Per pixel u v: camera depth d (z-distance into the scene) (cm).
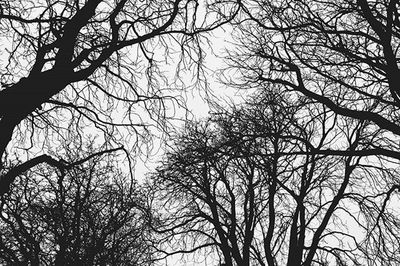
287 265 2036
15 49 902
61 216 1767
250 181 2061
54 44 810
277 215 2230
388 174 1493
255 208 2148
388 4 988
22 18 806
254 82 1230
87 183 1833
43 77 757
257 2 1099
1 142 738
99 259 1931
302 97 1291
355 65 1040
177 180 2192
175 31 871
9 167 999
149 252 2341
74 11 871
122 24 873
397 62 1034
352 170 1909
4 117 748
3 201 1230
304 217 2069
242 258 2280
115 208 1939
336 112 984
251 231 2214
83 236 1925
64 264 1820
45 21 809
